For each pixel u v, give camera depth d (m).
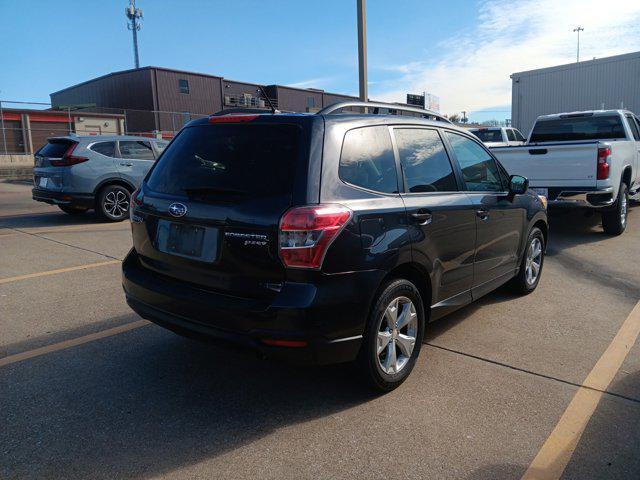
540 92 25.84
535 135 10.99
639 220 10.60
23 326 4.65
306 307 2.88
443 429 3.09
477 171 4.64
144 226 3.62
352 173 3.28
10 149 27.55
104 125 33.59
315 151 3.13
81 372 3.78
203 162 3.43
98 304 5.27
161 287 3.40
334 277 2.99
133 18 59.41
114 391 3.51
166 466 2.73
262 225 2.96
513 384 3.65
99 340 4.36
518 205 5.15
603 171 7.80
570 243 8.47
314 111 3.75
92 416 3.19
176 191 3.45
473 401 3.42
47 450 2.84
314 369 3.87
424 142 4.04
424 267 3.65
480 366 3.94
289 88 46.38
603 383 3.67
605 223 8.86
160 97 40.53
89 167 10.20
